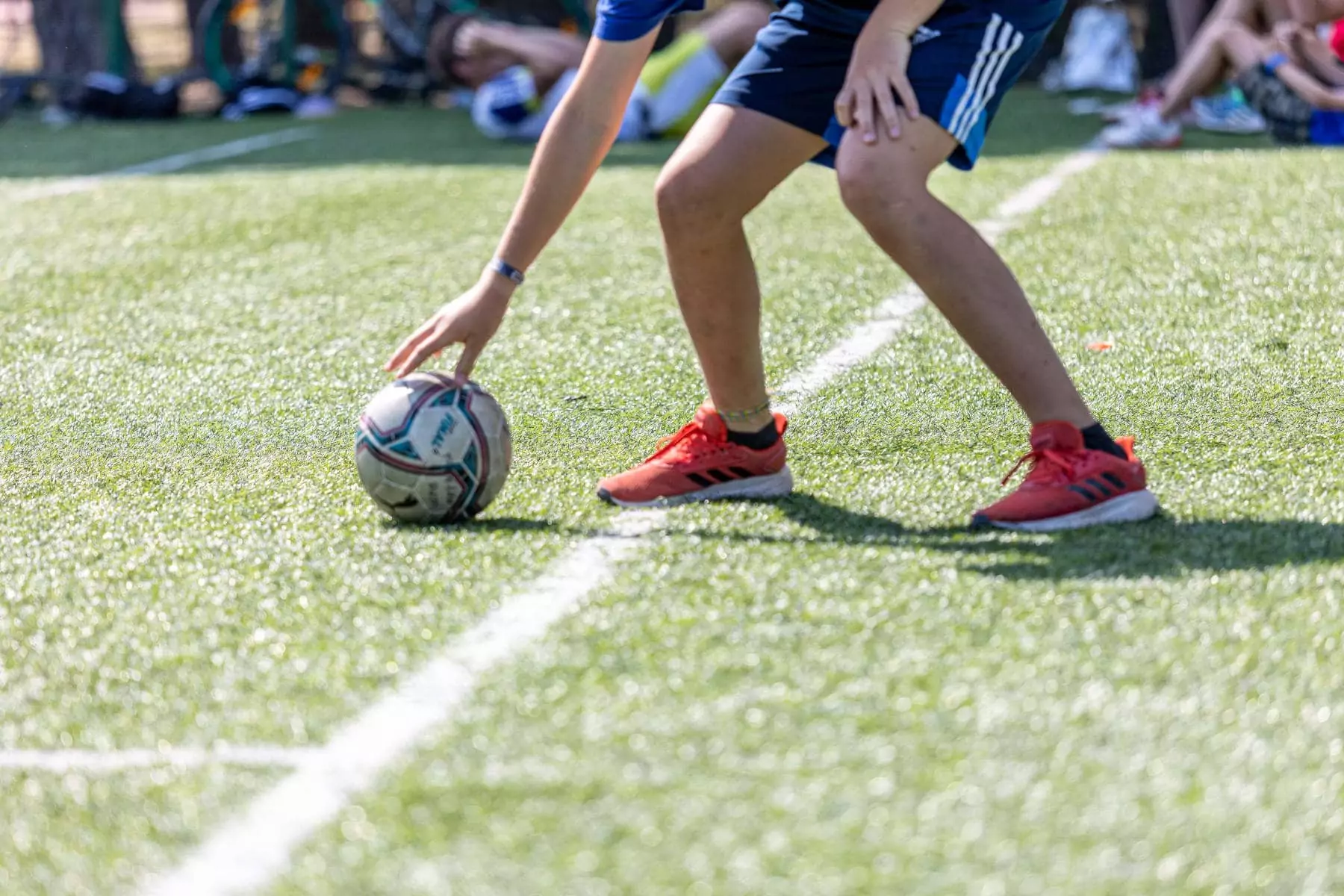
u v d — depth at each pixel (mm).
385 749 3703
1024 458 5293
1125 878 3076
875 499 5590
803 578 4711
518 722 3807
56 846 3346
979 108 4996
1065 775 3467
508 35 20234
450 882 3129
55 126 22156
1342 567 4637
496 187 14773
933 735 3666
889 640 4211
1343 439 6117
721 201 5168
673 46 18594
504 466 5383
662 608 4500
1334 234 10352
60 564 5133
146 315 9430
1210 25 15742
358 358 8219
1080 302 8852
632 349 8156
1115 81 24203
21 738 3863
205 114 23781
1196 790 3391
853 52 5012
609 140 5266
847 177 4930
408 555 5059
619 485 5602
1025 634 4223
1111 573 4660
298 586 4809
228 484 6043
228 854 3279
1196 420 6527
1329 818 3264
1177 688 3877
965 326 5086
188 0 27031
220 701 4012
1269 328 8070
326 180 15562
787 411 6910
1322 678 3910
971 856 3162
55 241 12234
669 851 3213
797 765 3543
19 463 6469
